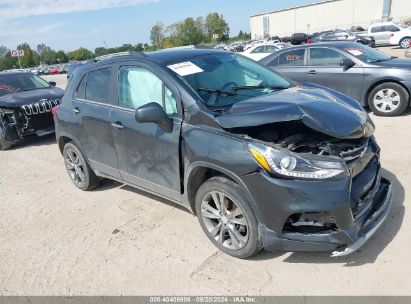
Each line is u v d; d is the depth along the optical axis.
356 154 3.07
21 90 8.98
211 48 4.67
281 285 2.98
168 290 3.08
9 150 8.15
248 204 3.07
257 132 3.22
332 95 3.67
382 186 3.59
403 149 5.45
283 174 2.83
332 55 7.99
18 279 3.45
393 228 3.51
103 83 4.48
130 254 3.62
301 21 69.56
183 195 3.68
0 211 4.97
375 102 7.55
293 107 3.09
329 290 2.88
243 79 4.03
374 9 61.56
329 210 2.78
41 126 8.17
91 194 5.17
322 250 2.92
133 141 4.00
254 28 76.88
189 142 3.37
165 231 3.96
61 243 3.98
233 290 2.99
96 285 3.24
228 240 3.43
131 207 4.62
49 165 6.76
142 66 3.96
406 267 3.00
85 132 4.73
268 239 3.04
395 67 7.27
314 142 3.08
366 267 3.06
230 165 3.06
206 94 3.57
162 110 3.48
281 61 8.67
